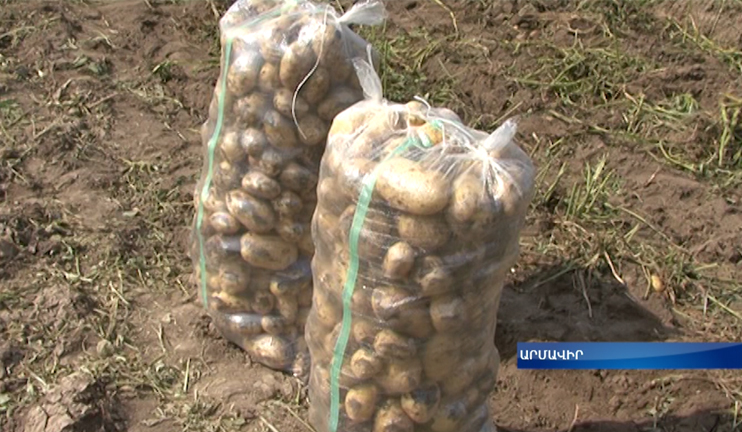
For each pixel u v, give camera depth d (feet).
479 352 9.53
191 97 14.32
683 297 12.03
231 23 10.54
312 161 10.28
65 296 11.46
